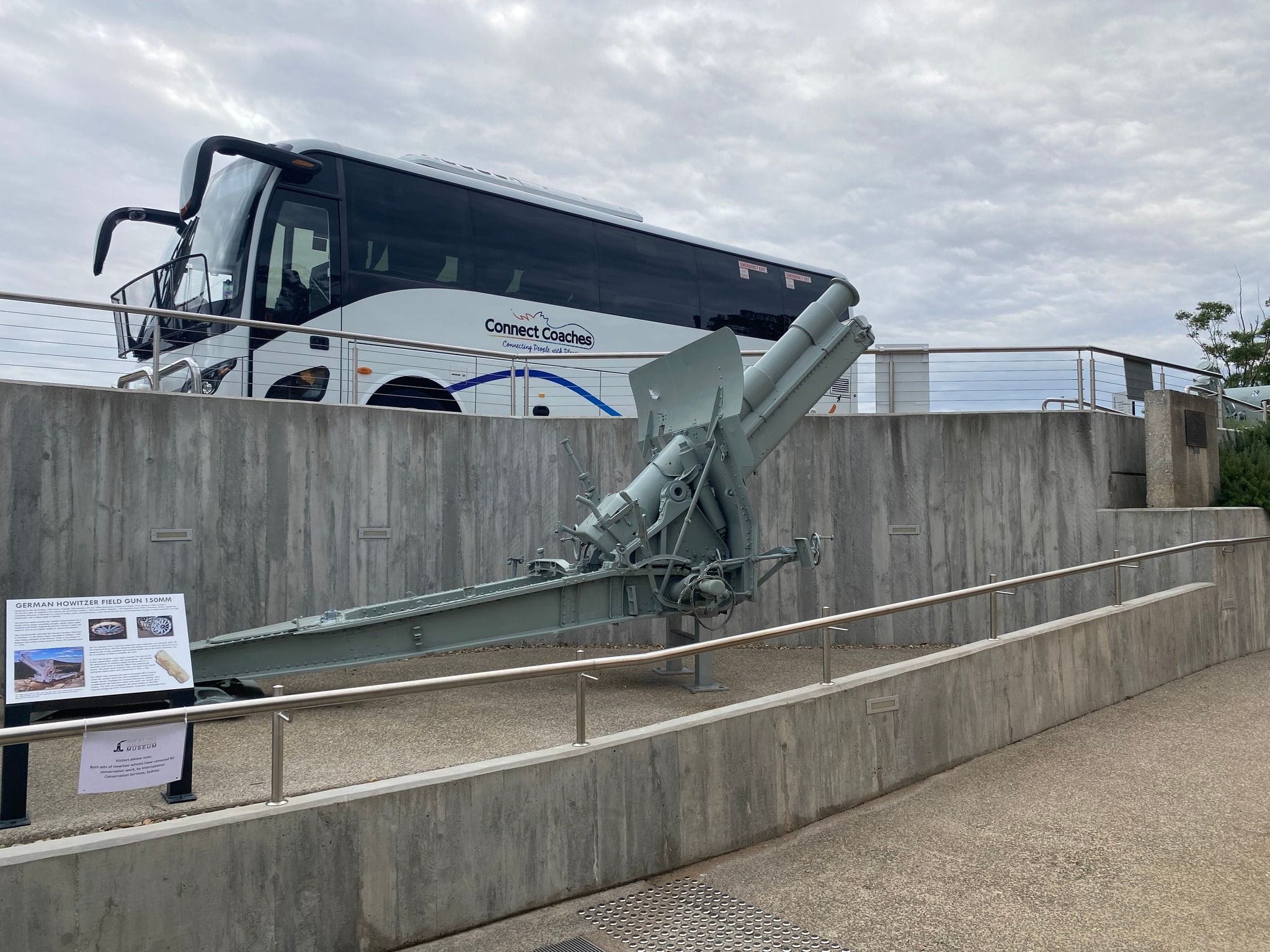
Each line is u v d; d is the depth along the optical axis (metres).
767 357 9.55
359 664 7.76
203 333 11.56
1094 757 7.38
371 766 5.81
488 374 13.30
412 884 4.48
